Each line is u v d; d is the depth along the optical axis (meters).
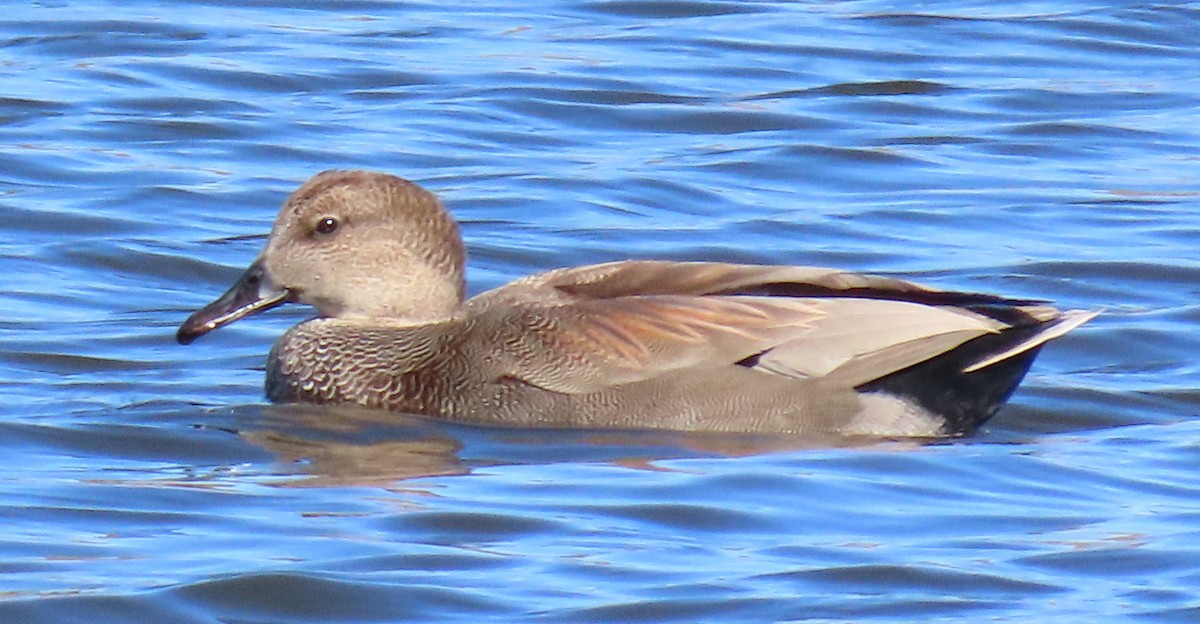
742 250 18.75
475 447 13.35
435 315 14.58
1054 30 27.23
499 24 27.17
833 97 24.05
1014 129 22.98
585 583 10.72
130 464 12.78
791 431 13.71
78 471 12.55
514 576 10.79
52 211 19.03
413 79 24.23
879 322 13.73
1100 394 14.78
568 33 26.67
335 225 14.59
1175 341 16.20
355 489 12.27
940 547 11.40
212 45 25.42
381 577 10.67
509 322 14.23
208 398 14.50
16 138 21.38
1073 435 13.98
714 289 14.31
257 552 11.03
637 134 22.64
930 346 13.59
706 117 23.05
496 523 11.63
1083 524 11.85
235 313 14.69
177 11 27.17
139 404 14.21
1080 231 19.52
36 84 23.41
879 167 21.41
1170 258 18.55
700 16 27.83
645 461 13.01
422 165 21.14
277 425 13.77
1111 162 21.98
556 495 12.20
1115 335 16.25
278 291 14.69
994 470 12.91
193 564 10.80
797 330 13.80
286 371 14.47
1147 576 10.95
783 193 20.67
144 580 10.55
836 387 13.71
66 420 13.65
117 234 18.64
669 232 19.22
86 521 11.52
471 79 24.28
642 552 11.21
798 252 18.80
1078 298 17.61
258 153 21.30
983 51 26.27
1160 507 12.20
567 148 21.98
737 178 21.00
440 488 12.32
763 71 25.03
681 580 10.77
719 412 13.73
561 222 19.39
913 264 18.53
